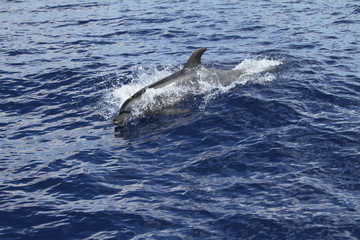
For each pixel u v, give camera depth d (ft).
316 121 38.50
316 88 45.32
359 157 32.63
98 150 36.35
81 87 49.93
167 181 31.42
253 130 37.83
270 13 82.69
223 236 25.70
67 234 26.58
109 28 76.84
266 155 33.78
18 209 29.01
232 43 65.21
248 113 40.75
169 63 57.26
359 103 41.91
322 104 41.88
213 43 65.72
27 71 55.42
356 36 65.41
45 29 77.77
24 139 38.91
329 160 32.60
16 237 26.40
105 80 51.67
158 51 62.85
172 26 76.43
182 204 28.73
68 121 42.19
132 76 52.70
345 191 29.01
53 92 48.78
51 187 31.48
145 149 36.14
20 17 88.33
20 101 46.73
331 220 26.37
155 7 92.58
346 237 25.08
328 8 83.92
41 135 39.60
